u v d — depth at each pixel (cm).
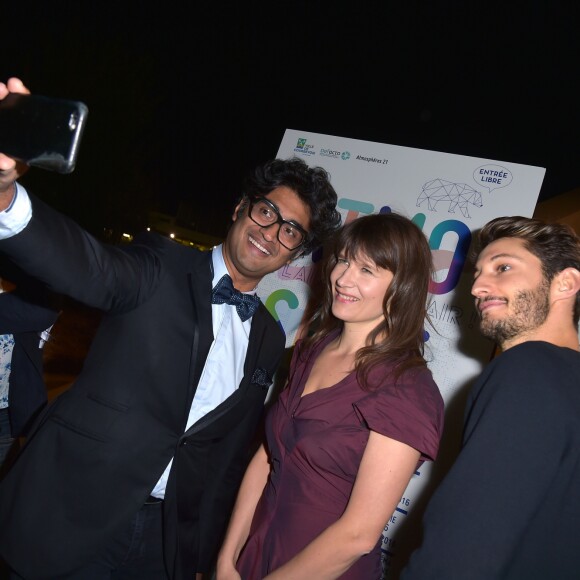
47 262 104
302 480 138
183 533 156
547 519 97
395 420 126
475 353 218
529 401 101
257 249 167
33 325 197
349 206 252
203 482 162
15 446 220
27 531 137
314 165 266
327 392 140
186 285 153
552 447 97
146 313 144
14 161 78
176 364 147
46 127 72
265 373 175
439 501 102
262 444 172
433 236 235
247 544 147
